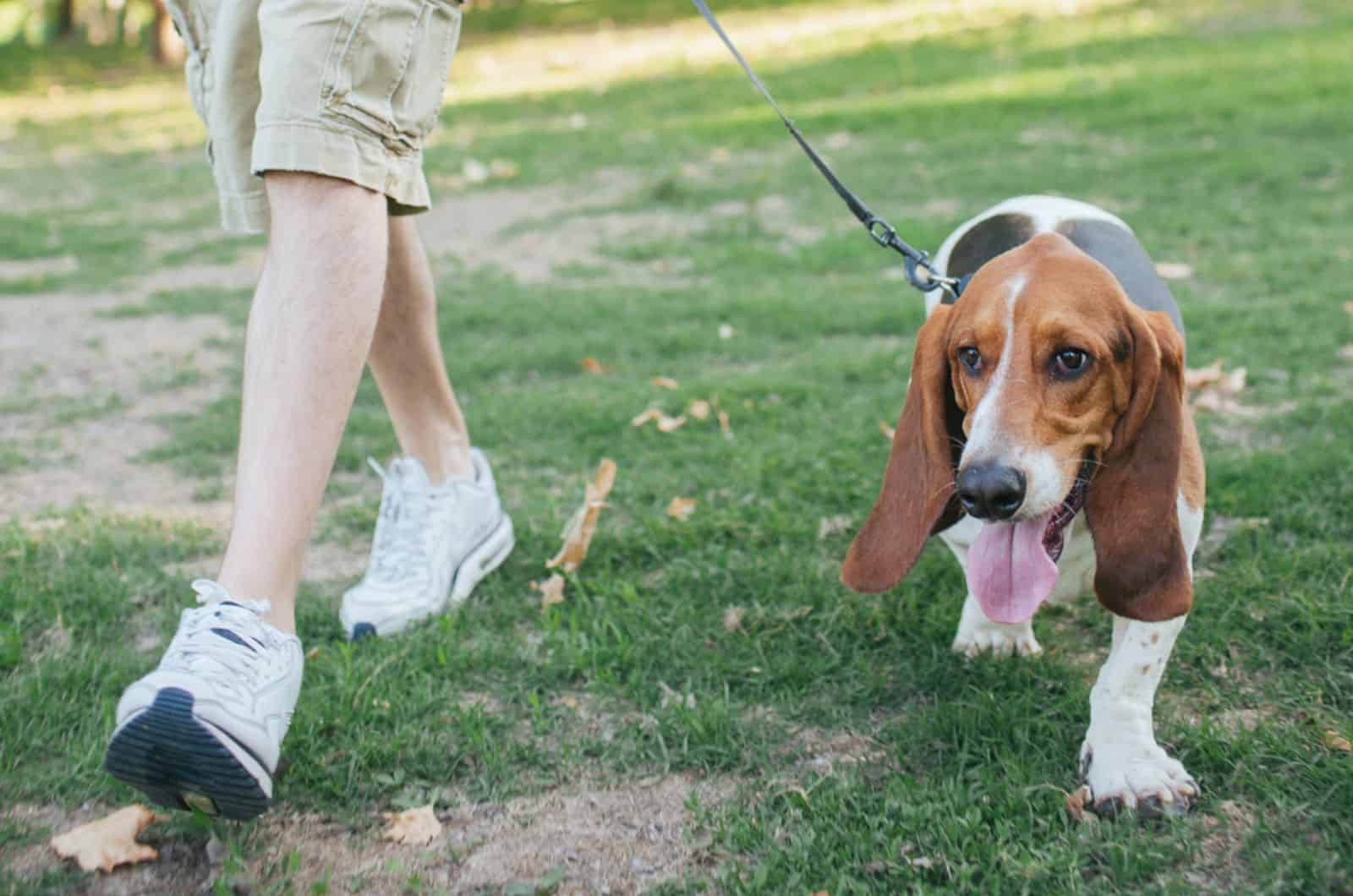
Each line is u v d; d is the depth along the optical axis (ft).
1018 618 7.55
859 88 43.06
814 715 9.03
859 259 22.80
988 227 10.31
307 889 7.20
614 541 11.93
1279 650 9.40
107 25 104.32
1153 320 7.84
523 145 37.35
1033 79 40.98
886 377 16.49
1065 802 7.66
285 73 7.82
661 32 67.92
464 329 20.16
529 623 10.65
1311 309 17.76
